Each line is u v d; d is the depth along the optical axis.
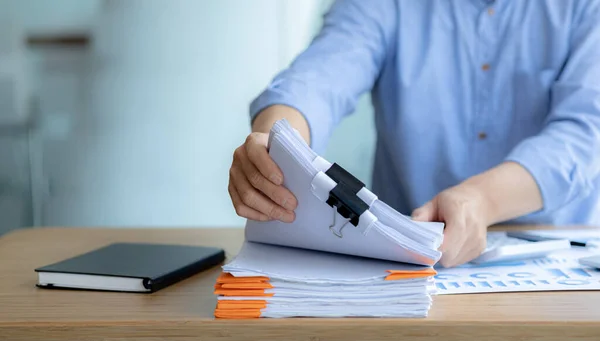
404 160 1.40
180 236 1.16
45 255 1.01
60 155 3.17
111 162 3.21
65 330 0.66
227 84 3.20
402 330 0.65
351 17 1.34
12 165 3.13
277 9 3.15
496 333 0.64
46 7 3.08
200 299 0.75
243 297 0.67
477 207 0.88
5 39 3.08
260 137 0.77
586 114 1.10
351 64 1.26
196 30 3.15
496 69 1.33
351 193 0.68
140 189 3.23
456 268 0.87
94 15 3.11
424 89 1.36
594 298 0.73
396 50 1.37
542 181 0.98
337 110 1.19
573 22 1.28
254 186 0.74
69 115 3.15
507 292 0.76
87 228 1.25
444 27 1.35
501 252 0.86
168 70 3.18
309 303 0.67
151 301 0.74
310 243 0.75
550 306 0.70
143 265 0.84
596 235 1.04
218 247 1.06
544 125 1.17
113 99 3.17
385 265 0.71
